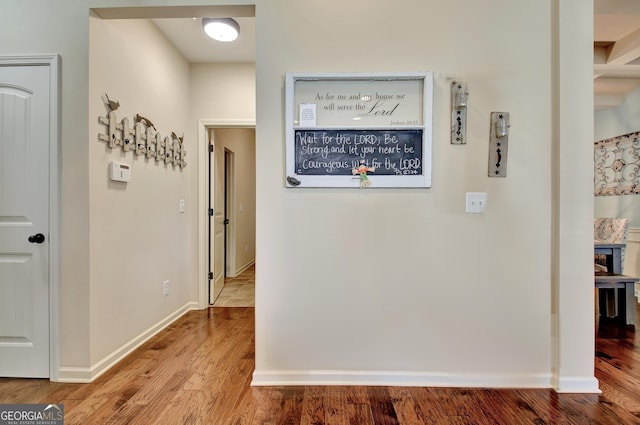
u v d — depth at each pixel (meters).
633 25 2.88
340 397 1.72
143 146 2.46
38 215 1.90
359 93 1.83
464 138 1.84
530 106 1.84
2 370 1.91
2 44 1.89
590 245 1.80
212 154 3.45
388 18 1.83
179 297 3.10
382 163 1.83
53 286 1.89
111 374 1.96
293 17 1.83
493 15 1.83
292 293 1.85
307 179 1.82
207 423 1.50
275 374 1.84
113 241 2.12
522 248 1.85
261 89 1.83
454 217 1.85
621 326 2.82
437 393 1.77
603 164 4.54
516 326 1.85
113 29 2.11
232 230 4.98
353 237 1.85
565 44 1.79
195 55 3.15
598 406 1.64
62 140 1.89
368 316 1.85
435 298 1.85
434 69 1.84
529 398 1.72
